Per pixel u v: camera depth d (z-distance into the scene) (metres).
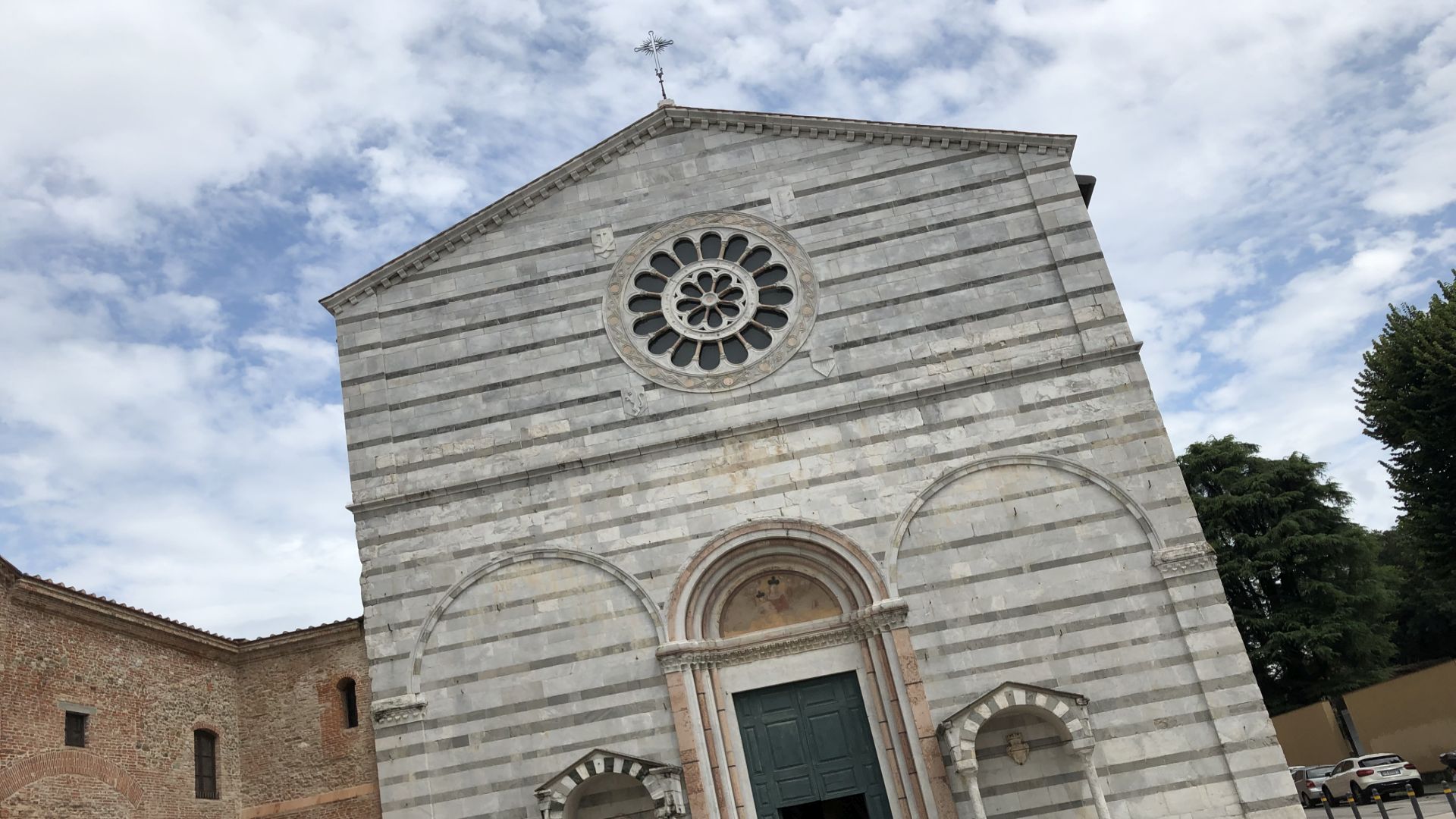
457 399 28.91
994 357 27.69
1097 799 23.20
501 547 27.45
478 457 28.33
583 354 29.02
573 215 30.42
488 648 26.70
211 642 27.77
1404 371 40.34
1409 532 43.47
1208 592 25.17
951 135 29.78
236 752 28.23
